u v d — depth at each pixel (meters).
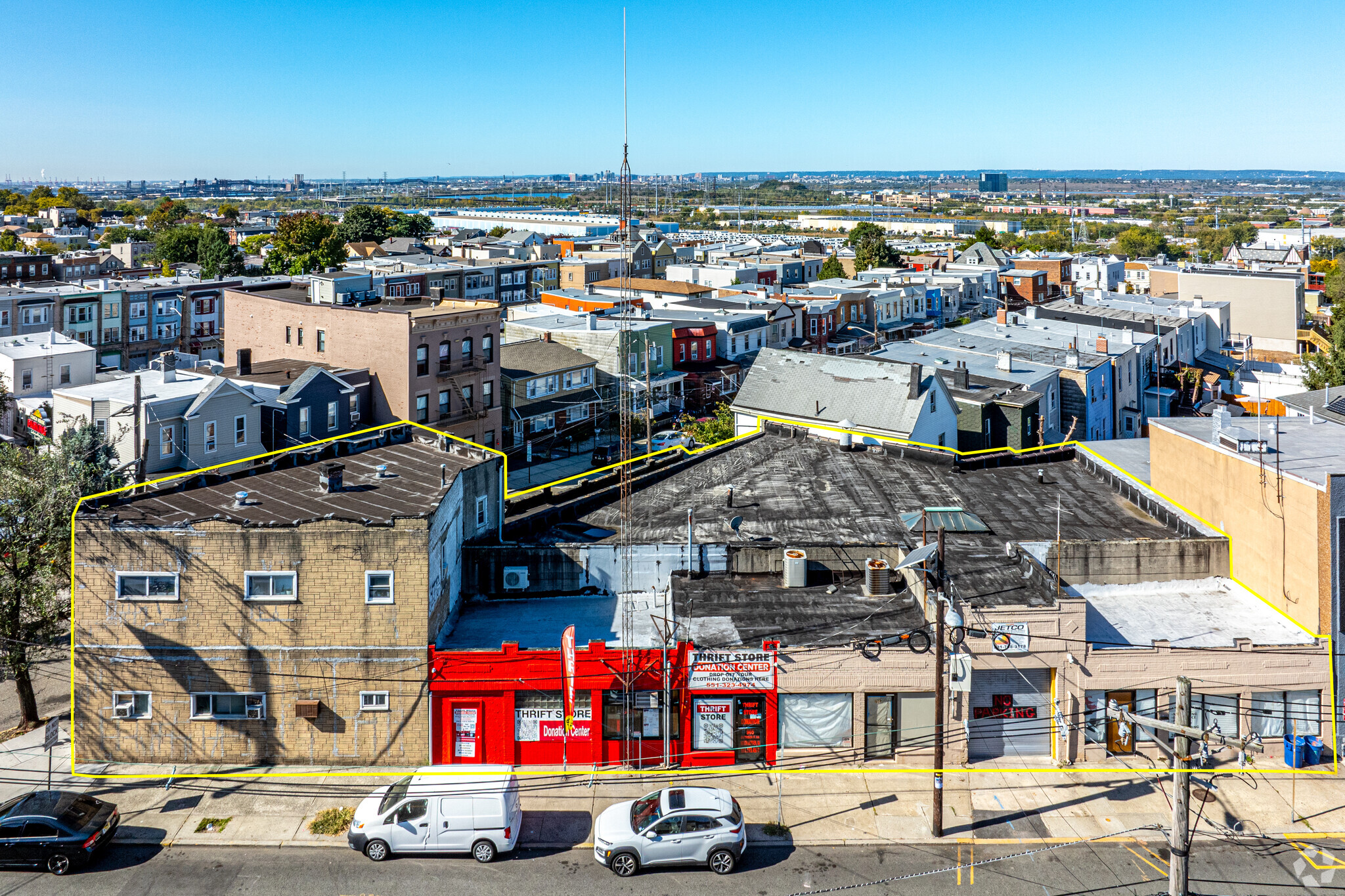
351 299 86.00
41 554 35.66
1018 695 34.12
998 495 47.59
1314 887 27.27
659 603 37.62
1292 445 39.62
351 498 36.34
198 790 31.95
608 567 38.97
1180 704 22.83
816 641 33.47
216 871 28.08
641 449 86.56
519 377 86.50
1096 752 33.88
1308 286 173.88
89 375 77.75
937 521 41.81
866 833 30.05
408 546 32.31
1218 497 40.22
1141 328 93.31
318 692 33.03
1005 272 159.25
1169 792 32.09
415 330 73.75
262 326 82.19
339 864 28.58
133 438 61.09
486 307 80.94
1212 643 34.09
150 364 82.88
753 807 31.42
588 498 46.81
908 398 57.22
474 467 40.59
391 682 32.94
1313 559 34.09
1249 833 29.88
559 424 89.44
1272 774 33.16
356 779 32.59
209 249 167.50
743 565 39.31
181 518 34.03
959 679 31.64
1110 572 39.34
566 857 29.02
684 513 44.88
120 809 30.94
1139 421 81.19
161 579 32.53
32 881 27.58
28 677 37.91
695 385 100.38
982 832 30.06
